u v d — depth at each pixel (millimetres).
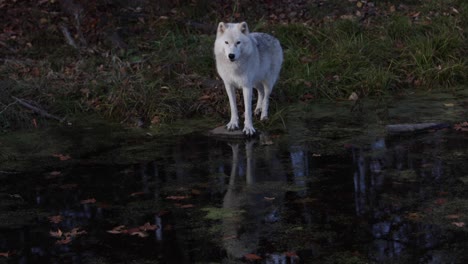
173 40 14281
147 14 16094
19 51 14289
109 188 8109
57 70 13508
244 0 16688
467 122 10281
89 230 6781
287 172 8391
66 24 15359
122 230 6730
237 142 9961
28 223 7059
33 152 9844
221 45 9891
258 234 6488
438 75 13070
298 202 7305
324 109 11750
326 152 9164
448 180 7746
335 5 16750
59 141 10430
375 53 13820
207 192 7789
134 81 12422
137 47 14438
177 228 6738
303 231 6500
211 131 10570
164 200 7594
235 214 7051
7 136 10836
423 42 14000
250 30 14992
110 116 11867
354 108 11695
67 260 6074
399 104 11828
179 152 9570
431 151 8938
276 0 16953
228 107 11773
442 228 6387
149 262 5961
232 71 9938
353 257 5863
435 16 15539
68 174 8750
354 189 7625
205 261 5930
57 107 12062
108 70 13258
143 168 8883
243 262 5871
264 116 10961
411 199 7199
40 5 16141
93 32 14984
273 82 11055
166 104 11781
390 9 16391
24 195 7977
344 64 13414
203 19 16047
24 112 11578
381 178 7945
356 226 6551
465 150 8891
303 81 12664
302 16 16250
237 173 8461
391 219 6680
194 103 11945
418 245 6035
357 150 9180
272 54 10852
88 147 10039
